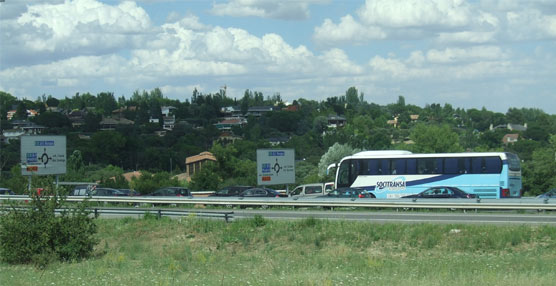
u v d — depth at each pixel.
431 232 24.75
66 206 24.00
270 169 49.06
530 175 78.00
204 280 16.67
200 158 94.88
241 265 20.86
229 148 75.56
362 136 136.00
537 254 21.70
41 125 172.25
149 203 41.28
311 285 15.05
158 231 28.44
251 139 162.75
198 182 66.88
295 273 17.84
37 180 23.69
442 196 36.88
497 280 15.29
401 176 40.09
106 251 25.36
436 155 39.34
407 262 20.50
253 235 26.50
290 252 24.22
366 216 31.50
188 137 147.00
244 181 67.50
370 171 41.06
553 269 18.03
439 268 18.34
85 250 23.72
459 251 23.05
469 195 36.78
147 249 25.70
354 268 19.09
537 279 15.31
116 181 68.50
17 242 22.64
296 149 126.19
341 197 39.12
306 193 46.22
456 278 15.82
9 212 23.19
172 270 19.55
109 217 33.56
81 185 47.22
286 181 49.81
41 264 21.81
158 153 117.12
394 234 24.97
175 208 40.00
